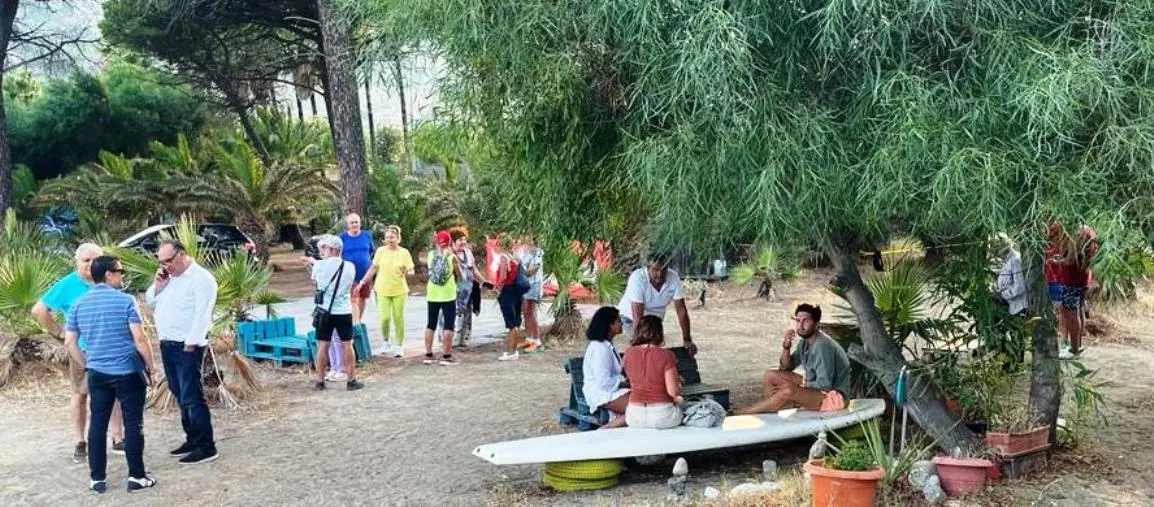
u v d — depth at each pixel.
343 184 22.70
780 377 7.83
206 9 28.22
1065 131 4.94
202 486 7.05
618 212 7.28
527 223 7.33
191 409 7.65
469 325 13.77
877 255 8.46
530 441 6.81
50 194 28.28
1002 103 5.05
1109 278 5.10
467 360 12.63
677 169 5.31
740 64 4.92
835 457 6.02
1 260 11.65
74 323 6.98
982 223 5.19
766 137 5.20
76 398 7.64
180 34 29.20
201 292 7.62
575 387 8.42
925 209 5.21
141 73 39.53
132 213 27.55
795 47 5.35
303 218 30.38
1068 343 11.05
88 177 28.80
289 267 31.27
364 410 9.61
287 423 9.07
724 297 19.33
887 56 5.23
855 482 5.77
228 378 10.06
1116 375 10.85
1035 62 4.91
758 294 19.00
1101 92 4.82
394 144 35.03
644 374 7.16
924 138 4.86
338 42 21.17
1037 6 5.26
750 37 5.21
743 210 5.50
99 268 6.92
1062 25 5.16
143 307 11.14
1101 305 15.01
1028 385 8.84
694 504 6.23
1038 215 5.03
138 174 32.56
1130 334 13.65
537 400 10.01
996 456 6.66
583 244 7.46
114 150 39.19
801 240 5.73
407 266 12.91
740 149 5.20
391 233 12.84
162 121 39.78
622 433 7.00
